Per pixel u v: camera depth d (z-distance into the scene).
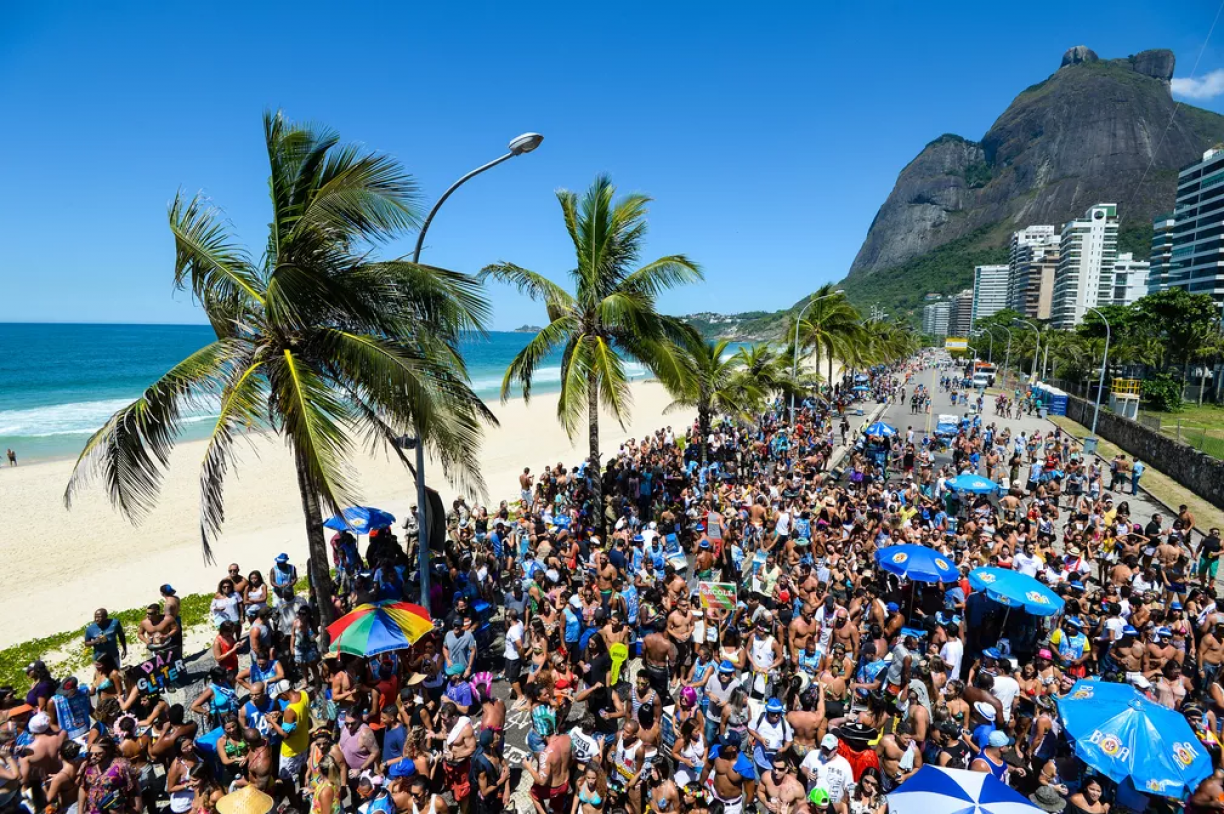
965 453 25.12
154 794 7.14
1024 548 12.91
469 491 10.02
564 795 6.94
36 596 15.52
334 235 9.14
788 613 10.10
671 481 20.58
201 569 17.30
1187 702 8.82
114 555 18.41
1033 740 7.98
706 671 8.58
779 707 7.17
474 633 11.37
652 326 15.80
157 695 9.24
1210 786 6.30
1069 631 10.20
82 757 6.93
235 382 8.88
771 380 30.66
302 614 9.95
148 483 8.52
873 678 8.94
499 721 7.36
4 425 41.94
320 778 6.46
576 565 13.64
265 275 9.44
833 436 35.28
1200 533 19.23
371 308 9.25
